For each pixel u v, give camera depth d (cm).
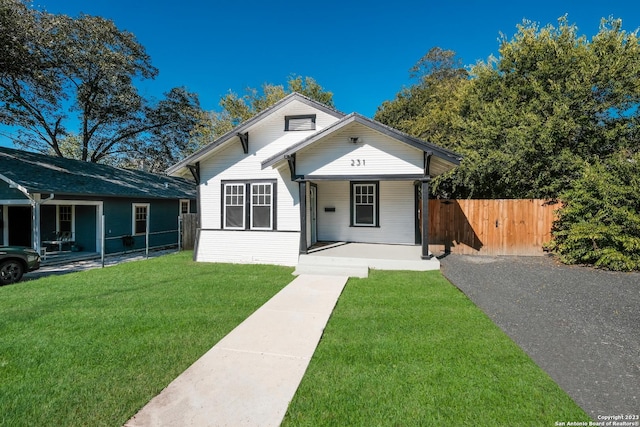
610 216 827
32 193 1041
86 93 2092
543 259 969
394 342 388
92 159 2397
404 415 253
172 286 682
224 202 1070
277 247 984
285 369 327
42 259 1100
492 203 1060
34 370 326
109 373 320
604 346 379
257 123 1044
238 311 512
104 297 597
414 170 852
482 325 441
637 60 1055
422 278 733
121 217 1387
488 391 284
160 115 2456
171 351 369
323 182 1157
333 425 242
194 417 252
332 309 519
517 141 1143
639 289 629
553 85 1138
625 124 1059
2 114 1772
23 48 1388
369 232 1127
